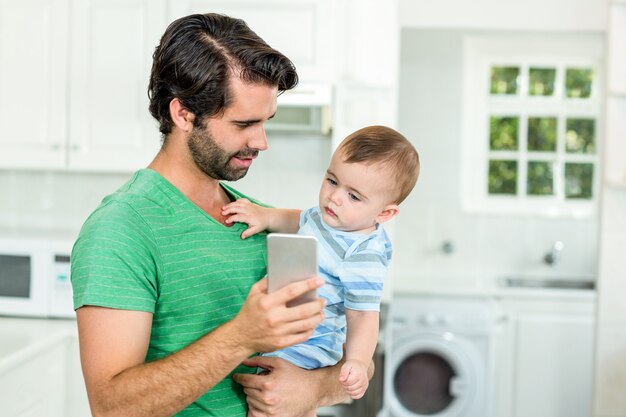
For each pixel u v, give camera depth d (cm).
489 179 364
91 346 112
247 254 132
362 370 127
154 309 118
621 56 317
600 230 323
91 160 293
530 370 360
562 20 333
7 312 277
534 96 358
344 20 290
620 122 318
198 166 126
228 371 108
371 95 297
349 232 138
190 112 120
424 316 359
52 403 250
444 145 359
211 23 121
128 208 118
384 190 136
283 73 121
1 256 278
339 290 136
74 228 329
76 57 291
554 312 357
